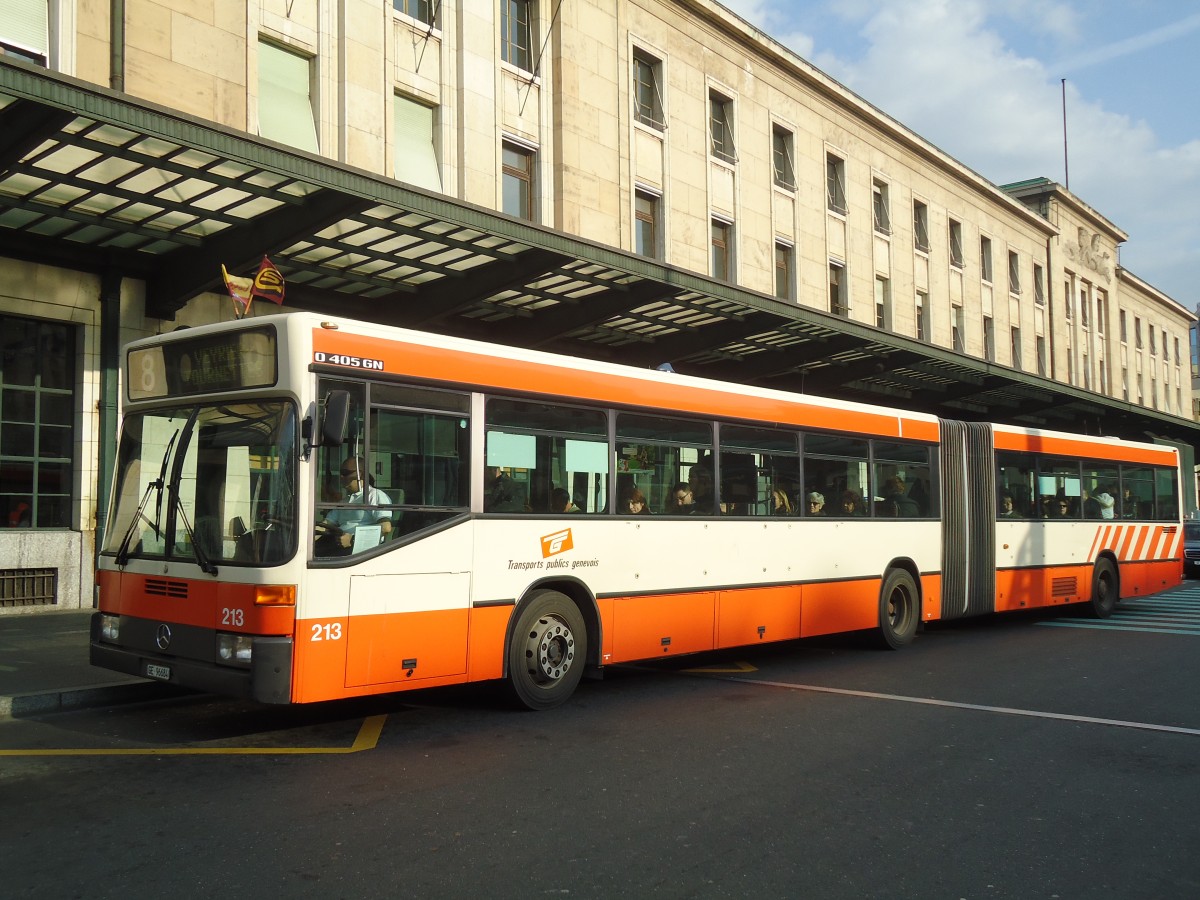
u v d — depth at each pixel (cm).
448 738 721
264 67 1583
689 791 588
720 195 2523
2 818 525
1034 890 443
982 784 613
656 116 2353
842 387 2420
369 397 699
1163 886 450
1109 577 1644
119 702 838
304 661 644
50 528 1312
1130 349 5397
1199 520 2823
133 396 761
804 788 597
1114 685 973
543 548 816
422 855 473
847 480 1167
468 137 1848
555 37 2084
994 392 2677
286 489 654
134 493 741
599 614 862
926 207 3475
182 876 444
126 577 729
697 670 1061
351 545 680
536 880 444
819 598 1105
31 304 1275
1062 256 4522
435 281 1494
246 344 689
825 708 844
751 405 1041
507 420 800
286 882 438
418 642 717
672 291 1554
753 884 444
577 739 720
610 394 885
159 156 1030
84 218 1181
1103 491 1648
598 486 873
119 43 1362
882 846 497
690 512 961
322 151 1619
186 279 1325
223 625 656
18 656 973
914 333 3334
